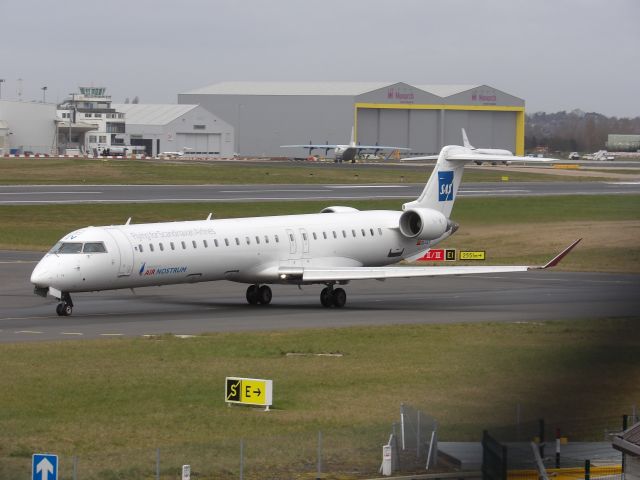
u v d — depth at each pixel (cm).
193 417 8775
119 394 9531
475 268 15812
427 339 12656
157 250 14550
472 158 18475
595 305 16388
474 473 7288
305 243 16338
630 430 7000
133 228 14675
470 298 17338
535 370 10775
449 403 9312
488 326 13750
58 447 7794
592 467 7488
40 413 8825
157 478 6962
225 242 15312
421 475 7231
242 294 17375
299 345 12119
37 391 9581
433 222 17812
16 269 19738
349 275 15462
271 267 15850
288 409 9106
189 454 7556
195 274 15075
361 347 12062
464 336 12888
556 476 7306
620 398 9544
